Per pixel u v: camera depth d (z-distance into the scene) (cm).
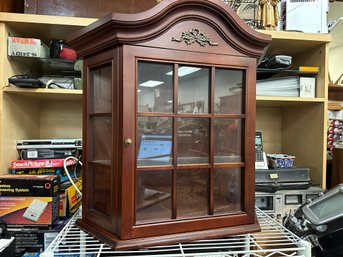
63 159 96
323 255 68
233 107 63
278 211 98
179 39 57
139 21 52
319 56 107
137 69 54
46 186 80
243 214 63
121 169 54
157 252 60
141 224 55
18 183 79
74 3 94
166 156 58
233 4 114
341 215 65
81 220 66
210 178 61
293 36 99
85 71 65
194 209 60
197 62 58
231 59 61
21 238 79
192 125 60
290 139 126
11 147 94
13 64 94
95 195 63
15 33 95
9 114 92
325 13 107
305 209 77
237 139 64
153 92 57
